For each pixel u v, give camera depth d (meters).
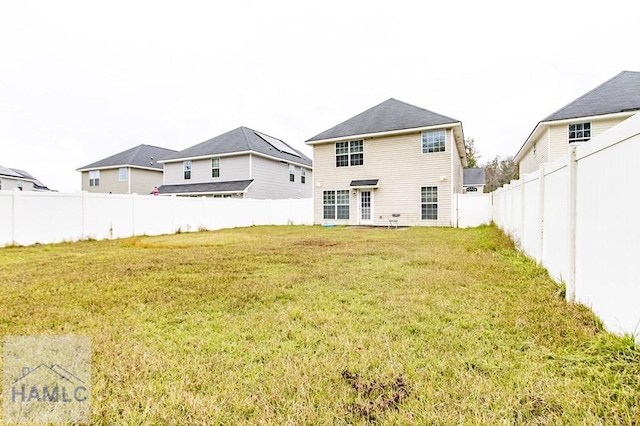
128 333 2.62
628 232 2.14
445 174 14.86
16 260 6.26
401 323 2.74
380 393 1.73
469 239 8.91
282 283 4.16
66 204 9.52
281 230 13.95
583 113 12.67
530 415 1.52
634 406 1.53
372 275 4.53
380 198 16.31
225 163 20.84
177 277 4.61
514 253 6.03
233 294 3.69
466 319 2.78
